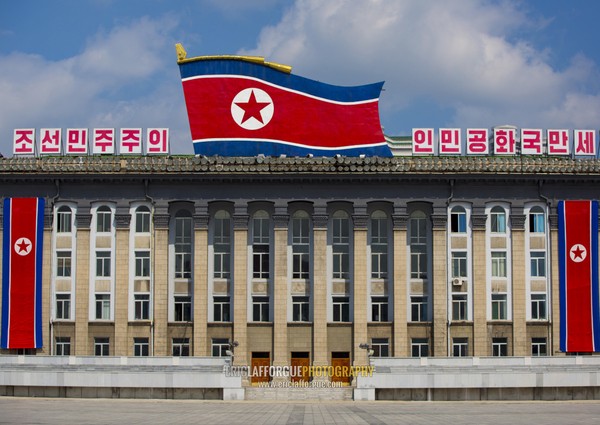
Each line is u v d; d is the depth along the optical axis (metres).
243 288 80.31
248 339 80.50
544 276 81.75
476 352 80.06
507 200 81.69
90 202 81.44
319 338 79.81
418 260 81.75
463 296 81.06
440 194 81.38
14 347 79.25
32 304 79.69
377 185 81.25
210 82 82.31
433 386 69.31
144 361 71.81
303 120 82.25
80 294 80.56
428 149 81.19
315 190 81.12
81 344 80.00
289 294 81.19
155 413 56.16
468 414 56.69
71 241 81.44
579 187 82.19
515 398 69.44
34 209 80.56
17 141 81.56
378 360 72.12
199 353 79.69
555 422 51.09
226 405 64.56
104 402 66.25
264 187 81.12
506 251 81.62
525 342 80.50
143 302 80.81
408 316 80.94
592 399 70.00
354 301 80.44
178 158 81.38
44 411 57.41
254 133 81.88
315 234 80.69
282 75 82.56
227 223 82.19
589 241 81.25
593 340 80.25
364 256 80.69
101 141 81.44
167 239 80.88
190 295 81.12
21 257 80.12
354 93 82.69
